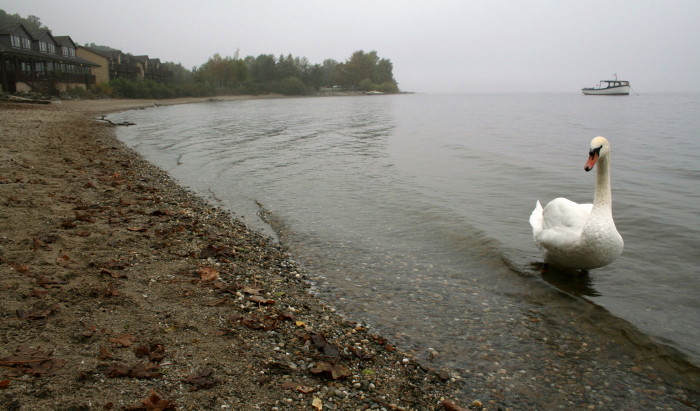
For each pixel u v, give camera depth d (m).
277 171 16.64
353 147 24.06
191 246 7.75
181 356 4.40
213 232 8.85
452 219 10.32
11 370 3.75
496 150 22.92
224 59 133.00
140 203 10.36
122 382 3.86
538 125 40.12
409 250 8.55
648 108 76.62
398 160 19.53
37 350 4.09
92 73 83.25
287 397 4.04
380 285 7.07
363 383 4.48
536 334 5.71
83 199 9.98
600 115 55.94
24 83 56.62
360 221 10.34
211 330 5.01
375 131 33.84
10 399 3.40
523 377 4.86
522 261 7.94
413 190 13.54
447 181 15.02
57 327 4.55
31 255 6.28
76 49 81.12
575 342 5.54
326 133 31.86
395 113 60.44
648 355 5.29
